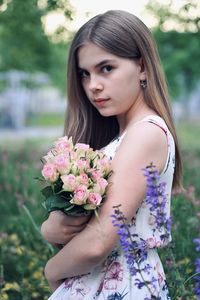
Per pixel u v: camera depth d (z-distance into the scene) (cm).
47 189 188
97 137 232
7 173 647
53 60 1363
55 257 195
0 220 516
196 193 530
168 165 193
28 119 2933
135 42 198
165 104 204
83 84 210
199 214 345
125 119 207
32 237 395
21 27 800
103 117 231
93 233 183
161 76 206
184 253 328
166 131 192
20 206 439
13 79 2208
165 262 244
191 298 233
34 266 377
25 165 668
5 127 2662
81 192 179
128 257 181
